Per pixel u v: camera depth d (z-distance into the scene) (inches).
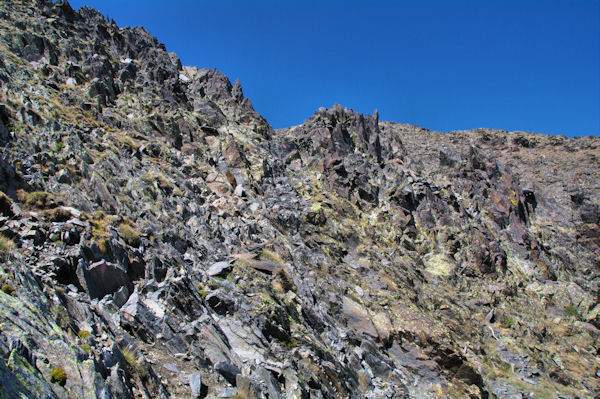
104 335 461.4
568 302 1636.3
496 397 1055.0
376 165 2010.3
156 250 737.6
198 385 495.5
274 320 763.4
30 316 383.9
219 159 1487.5
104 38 1817.2
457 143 3316.9
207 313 656.4
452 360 1023.6
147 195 914.1
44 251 551.8
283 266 986.1
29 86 1101.1
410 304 1187.9
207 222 1023.6
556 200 2292.1
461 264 1622.8
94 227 656.4
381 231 1619.1
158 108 1515.7
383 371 909.8
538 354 1296.8
